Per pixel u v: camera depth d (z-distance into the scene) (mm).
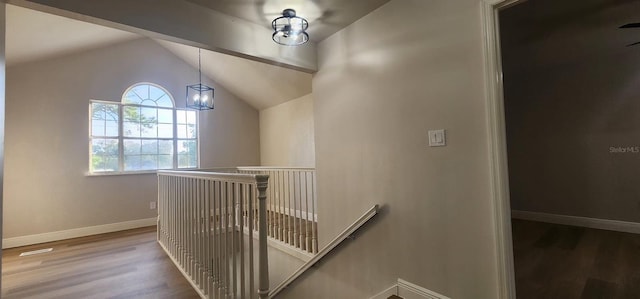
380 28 2283
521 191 3842
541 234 3117
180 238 2896
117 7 1852
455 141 1792
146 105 5105
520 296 1868
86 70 4523
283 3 2209
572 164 3449
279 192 3951
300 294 3094
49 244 3908
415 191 2021
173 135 5383
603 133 3240
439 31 1884
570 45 3266
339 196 2676
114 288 2486
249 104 6266
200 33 2203
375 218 2307
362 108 2445
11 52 3508
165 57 5316
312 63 2902
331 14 2383
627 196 3098
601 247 2652
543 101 3650
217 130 5863
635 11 2697
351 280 2496
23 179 3998
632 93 3059
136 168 4957
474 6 1703
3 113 1515
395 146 2164
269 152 6012
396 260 2148
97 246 3756
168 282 2592
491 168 1608
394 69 2172
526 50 3445
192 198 2545
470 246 1719
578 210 3406
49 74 4230
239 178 1750
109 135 4730
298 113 5148
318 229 2922
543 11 2730
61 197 4238
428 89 1943
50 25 3221
